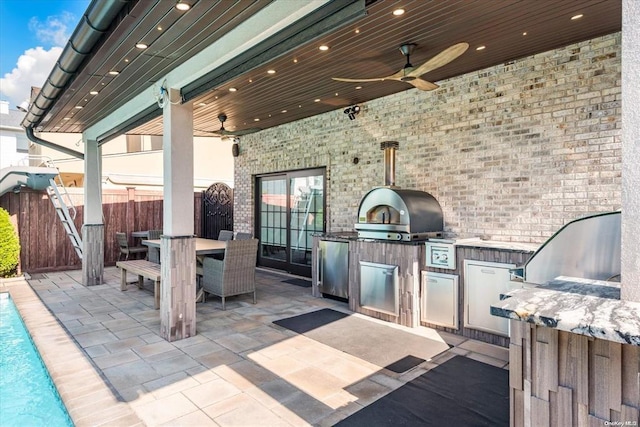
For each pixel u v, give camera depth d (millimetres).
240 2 2730
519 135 4285
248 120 7270
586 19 3332
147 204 9695
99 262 7141
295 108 6355
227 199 9789
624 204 1274
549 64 4047
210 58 3498
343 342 4059
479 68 4555
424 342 4047
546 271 2604
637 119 1241
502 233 4438
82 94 4863
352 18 2473
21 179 7398
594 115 3773
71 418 2613
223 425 2521
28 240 8141
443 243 4344
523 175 4262
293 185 7883
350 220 6371
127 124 5469
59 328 4520
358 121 6148
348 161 6359
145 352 3766
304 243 7695
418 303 4570
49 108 5641
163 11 2836
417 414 2662
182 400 2840
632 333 1008
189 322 4211
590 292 1467
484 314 4027
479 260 4051
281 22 2803
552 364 1319
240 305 5574
